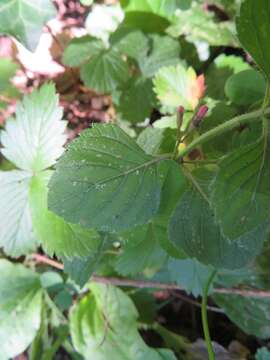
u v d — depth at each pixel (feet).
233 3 0.64
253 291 0.54
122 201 0.38
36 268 0.60
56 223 0.45
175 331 0.62
